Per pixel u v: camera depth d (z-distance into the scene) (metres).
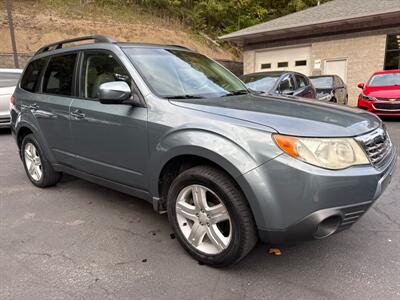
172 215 2.98
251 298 2.45
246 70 19.00
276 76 7.88
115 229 3.49
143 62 3.31
